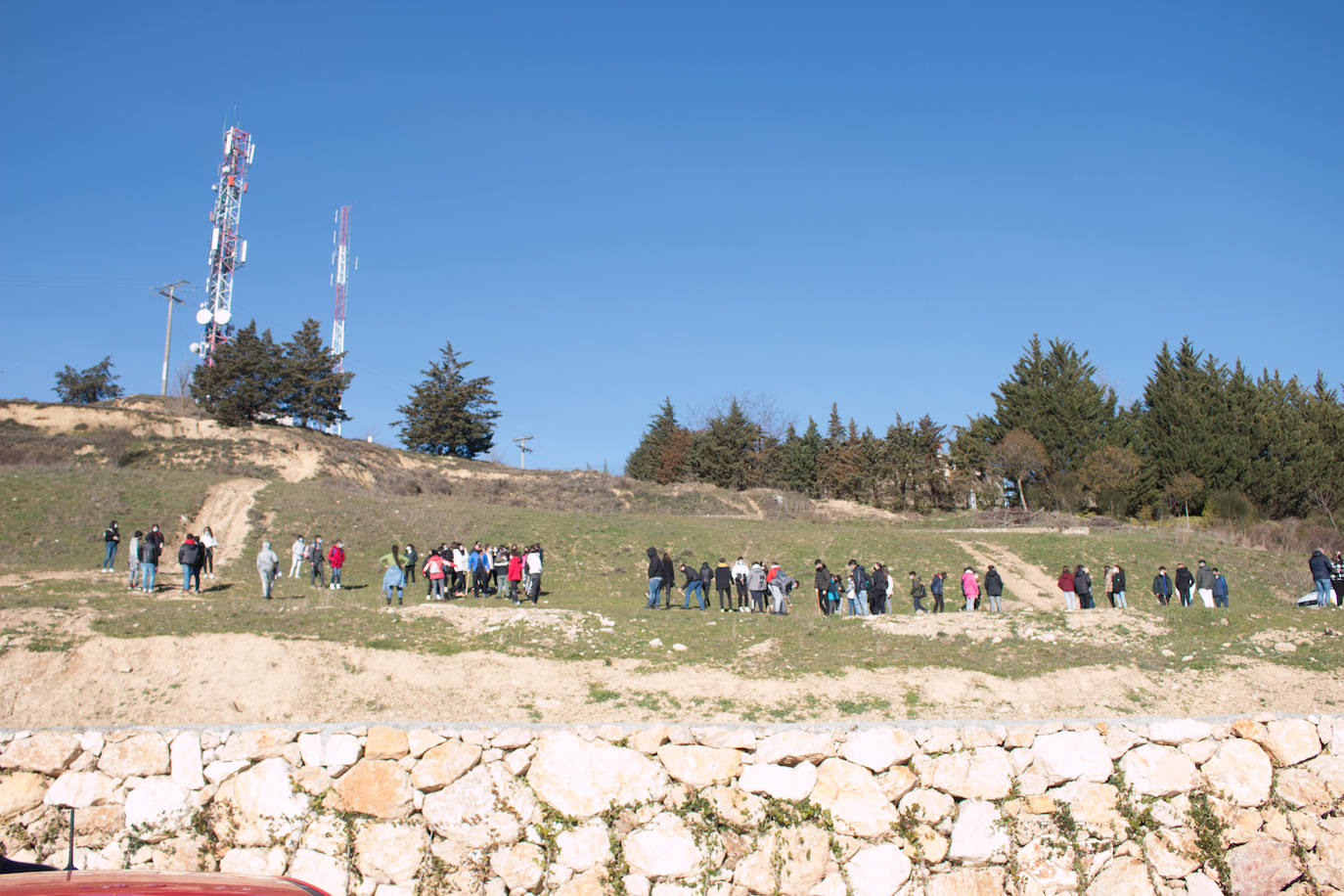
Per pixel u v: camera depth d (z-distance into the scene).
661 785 8.41
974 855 8.27
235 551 33.50
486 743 8.50
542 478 62.34
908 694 17.06
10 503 34.09
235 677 17.50
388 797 8.31
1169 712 16.23
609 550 36.94
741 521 44.09
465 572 29.73
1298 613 21.20
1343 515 51.78
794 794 8.41
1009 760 8.54
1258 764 8.61
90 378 82.31
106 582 26.86
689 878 8.13
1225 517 51.06
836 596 25.91
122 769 8.44
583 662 18.48
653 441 84.94
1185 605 26.42
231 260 73.56
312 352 67.88
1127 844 8.32
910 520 56.97
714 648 19.66
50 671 17.36
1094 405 59.97
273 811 8.28
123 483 37.88
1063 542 39.53
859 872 8.18
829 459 70.19
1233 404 57.84
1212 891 8.20
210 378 61.75
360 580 31.44
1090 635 20.27
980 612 23.08
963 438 60.78
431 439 74.06
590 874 8.12
